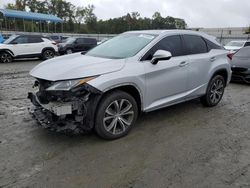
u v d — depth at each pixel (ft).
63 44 67.31
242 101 22.21
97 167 11.14
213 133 14.94
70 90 11.94
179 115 17.81
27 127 15.12
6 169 10.86
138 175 10.63
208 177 10.58
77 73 12.27
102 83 12.35
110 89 12.84
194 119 17.13
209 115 18.02
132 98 13.93
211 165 11.49
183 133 14.82
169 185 10.03
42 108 13.53
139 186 9.94
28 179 10.24
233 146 13.37
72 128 12.34
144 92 14.35
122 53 15.07
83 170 10.90
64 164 11.32
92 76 12.37
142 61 14.44
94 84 12.17
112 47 16.37
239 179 10.50
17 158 11.71
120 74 13.11
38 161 11.51
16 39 51.52
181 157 12.12
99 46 17.56
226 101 22.03
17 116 16.94
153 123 16.20
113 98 13.12
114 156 12.06
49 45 55.67
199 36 18.67
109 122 13.52
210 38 19.74
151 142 13.57
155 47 15.29
